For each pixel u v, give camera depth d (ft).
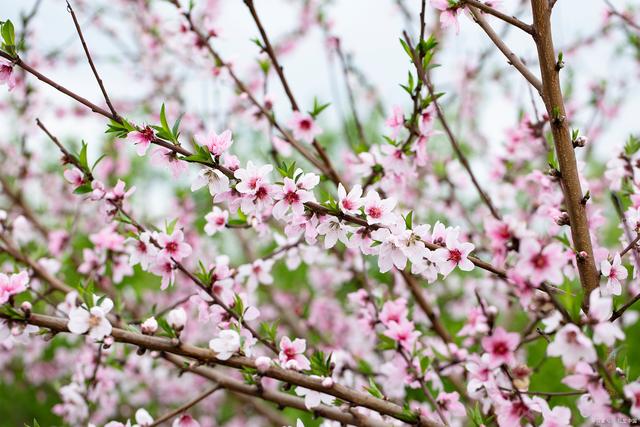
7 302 7.06
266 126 12.70
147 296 21.77
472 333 10.55
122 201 8.91
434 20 13.50
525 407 6.89
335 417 8.14
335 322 18.62
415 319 13.82
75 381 12.80
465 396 12.50
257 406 17.71
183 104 17.84
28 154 17.49
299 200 6.92
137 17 18.66
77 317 7.03
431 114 9.16
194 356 7.39
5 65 6.82
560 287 7.47
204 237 18.94
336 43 11.94
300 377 7.38
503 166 14.64
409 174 9.83
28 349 19.47
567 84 14.92
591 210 10.30
